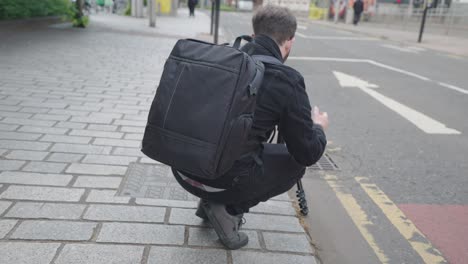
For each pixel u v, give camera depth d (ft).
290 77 7.20
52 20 48.96
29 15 44.21
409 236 9.73
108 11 79.10
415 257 8.93
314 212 10.58
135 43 37.47
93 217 9.14
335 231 9.77
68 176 10.98
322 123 8.41
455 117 20.11
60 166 11.53
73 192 10.15
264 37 7.79
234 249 8.42
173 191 10.64
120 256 7.94
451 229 10.11
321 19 130.93
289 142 7.53
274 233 9.18
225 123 6.37
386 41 62.34
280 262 8.19
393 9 95.09
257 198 8.16
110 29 47.70
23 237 8.25
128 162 12.17
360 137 16.63
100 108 17.25
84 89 20.20
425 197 11.73
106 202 9.81
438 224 10.31
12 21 40.57
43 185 10.38
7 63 25.20
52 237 8.32
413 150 15.39
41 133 13.94
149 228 8.91
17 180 10.53
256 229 9.29
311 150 7.52
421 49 53.01
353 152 14.98
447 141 16.53
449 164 14.17
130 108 17.56
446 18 75.46
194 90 6.60
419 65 37.42
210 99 6.46
